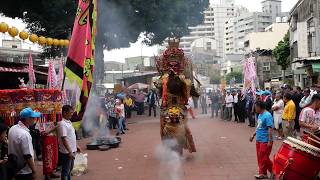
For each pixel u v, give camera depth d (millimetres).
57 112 9453
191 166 10805
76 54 10164
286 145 7496
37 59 31891
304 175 7207
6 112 8648
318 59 24141
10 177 5992
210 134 17797
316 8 30594
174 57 10367
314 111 8570
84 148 14758
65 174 7773
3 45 35625
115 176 9953
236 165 10820
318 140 7434
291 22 42719
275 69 57188
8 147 6441
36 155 11734
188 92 10125
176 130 9781
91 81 10352
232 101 24688
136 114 32812
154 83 10656
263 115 8984
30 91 8914
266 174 9125
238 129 19625
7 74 15266
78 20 10242
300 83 36469
